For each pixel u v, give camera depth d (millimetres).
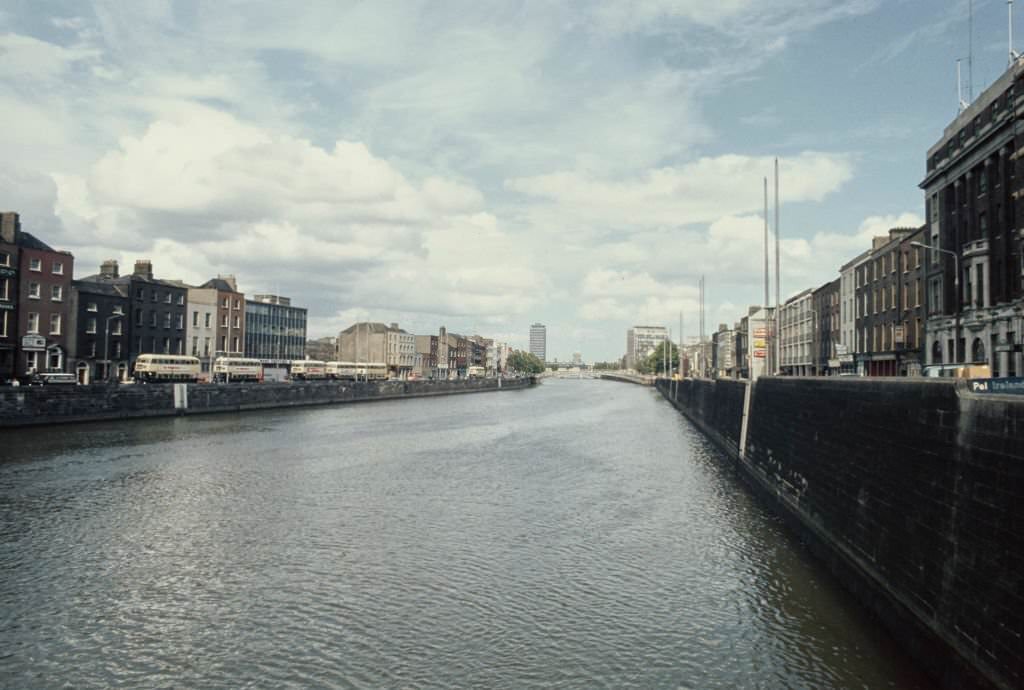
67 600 17969
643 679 13922
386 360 163625
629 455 45844
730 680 13812
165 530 24438
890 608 15734
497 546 23016
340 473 36562
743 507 29281
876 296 66938
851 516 19141
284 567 20672
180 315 94062
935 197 53875
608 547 22938
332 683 13859
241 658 14906
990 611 11547
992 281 45000
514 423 71250
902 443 15664
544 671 14336
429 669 14430
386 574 20141
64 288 72375
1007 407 11297
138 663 14656
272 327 123938
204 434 52469
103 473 34531
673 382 120625
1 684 13773
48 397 53562
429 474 36844
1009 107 41969
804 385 25328
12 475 33500
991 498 11672
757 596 18344
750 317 115188
